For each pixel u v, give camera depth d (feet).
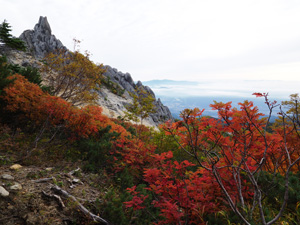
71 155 15.92
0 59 23.09
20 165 12.26
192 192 8.96
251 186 10.32
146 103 32.17
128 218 9.55
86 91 49.34
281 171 12.45
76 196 10.23
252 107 7.55
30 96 19.38
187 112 7.50
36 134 18.25
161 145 23.24
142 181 14.69
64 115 18.62
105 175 13.56
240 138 8.04
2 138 15.62
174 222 8.24
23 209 8.21
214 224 7.89
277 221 7.86
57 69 46.21
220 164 9.37
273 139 8.14
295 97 5.84
